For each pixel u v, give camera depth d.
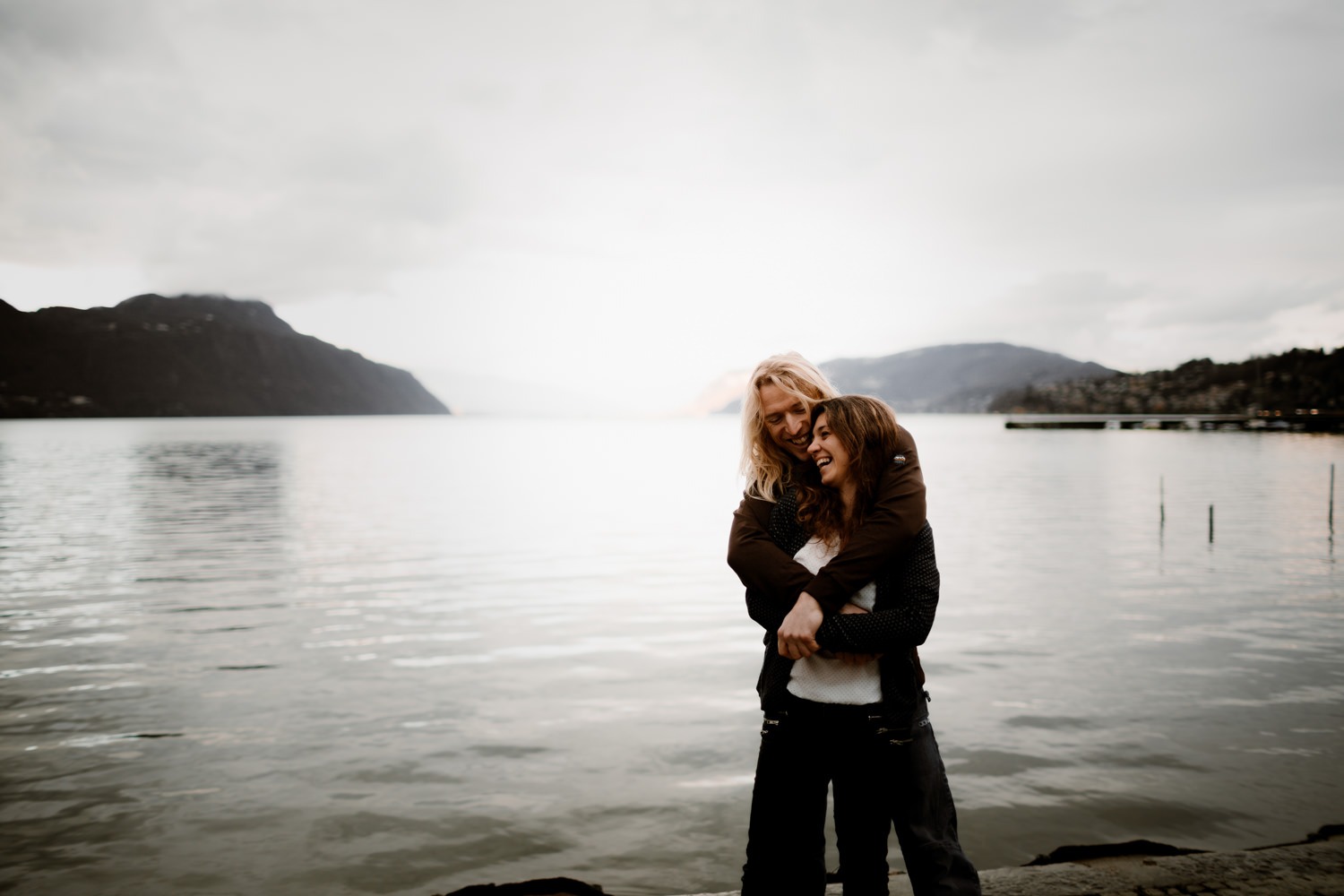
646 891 4.61
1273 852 3.50
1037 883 3.29
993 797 5.63
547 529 23.08
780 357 2.57
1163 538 19.89
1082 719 7.16
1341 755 6.29
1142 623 10.95
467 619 11.78
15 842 5.21
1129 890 3.23
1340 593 12.95
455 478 46.62
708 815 5.50
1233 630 10.55
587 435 150.12
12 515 27.52
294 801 5.77
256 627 11.36
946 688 8.07
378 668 9.16
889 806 2.35
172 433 162.50
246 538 21.34
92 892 4.65
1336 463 57.12
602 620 11.65
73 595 14.02
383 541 20.62
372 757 6.55
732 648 9.98
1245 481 40.22
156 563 17.61
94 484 42.44
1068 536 20.45
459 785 6.01
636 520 25.39
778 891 2.38
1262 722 7.05
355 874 4.82
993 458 64.81
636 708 7.72
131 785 6.05
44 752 6.72
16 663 9.52
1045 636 10.19
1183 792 5.68
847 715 2.31
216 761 6.50
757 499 2.56
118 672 9.10
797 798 2.37
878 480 2.37
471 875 4.79
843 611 2.33
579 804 5.69
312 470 53.59
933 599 2.27
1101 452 76.19
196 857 5.02
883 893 2.37
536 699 8.02
